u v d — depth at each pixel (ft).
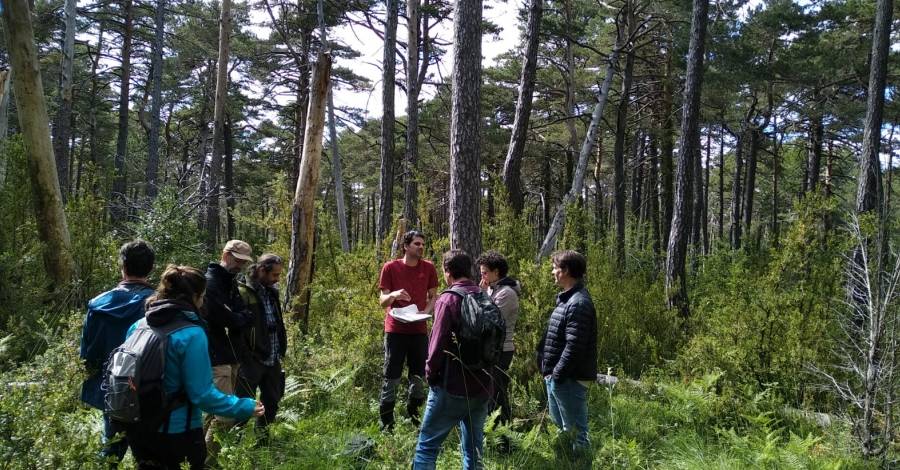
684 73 66.90
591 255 33.81
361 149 101.91
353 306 24.27
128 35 78.38
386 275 17.56
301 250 27.71
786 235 25.86
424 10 60.64
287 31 66.33
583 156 44.39
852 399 18.22
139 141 111.75
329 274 31.89
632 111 80.07
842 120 72.74
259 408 10.36
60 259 25.54
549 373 15.88
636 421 19.01
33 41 25.04
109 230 34.68
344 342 23.11
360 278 28.22
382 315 23.09
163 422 9.47
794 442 16.26
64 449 9.23
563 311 15.57
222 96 58.18
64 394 10.22
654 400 21.59
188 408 9.73
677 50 58.13
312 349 22.76
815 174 81.71
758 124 91.20
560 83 81.71
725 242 49.19
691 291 44.68
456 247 21.93
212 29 76.07
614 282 33.63
